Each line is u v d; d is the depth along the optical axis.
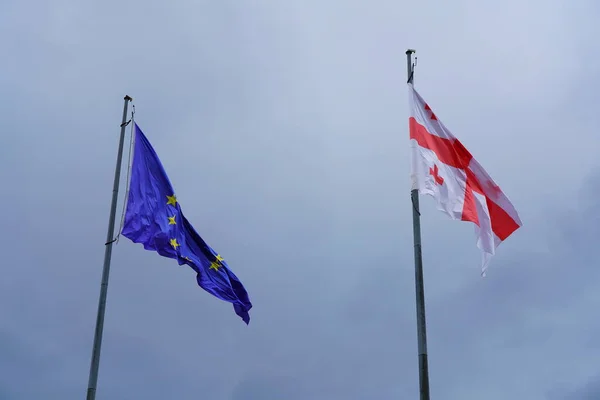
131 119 27.91
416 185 22.80
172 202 27.83
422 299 20.95
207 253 29.06
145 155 27.70
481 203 24.00
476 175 24.25
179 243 27.83
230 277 29.48
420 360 20.17
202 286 28.83
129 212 26.55
